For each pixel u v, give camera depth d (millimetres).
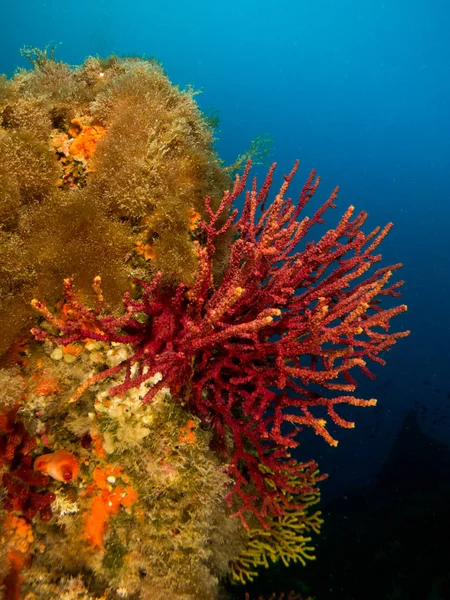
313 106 108188
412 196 85500
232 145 94438
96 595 2936
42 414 3080
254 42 112500
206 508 3199
